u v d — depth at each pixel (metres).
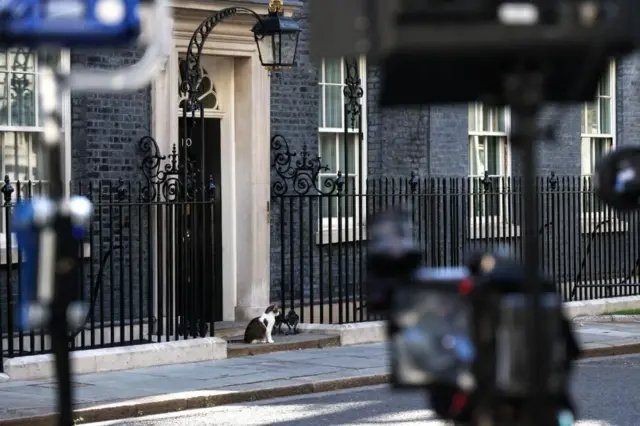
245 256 17.39
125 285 15.80
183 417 11.73
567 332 4.36
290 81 18.02
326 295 18.58
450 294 3.53
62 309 3.65
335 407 12.27
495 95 3.57
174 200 15.16
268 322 15.95
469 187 19.03
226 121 17.42
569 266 20.50
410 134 19.64
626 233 23.53
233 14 16.09
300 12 18.16
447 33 3.29
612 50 3.45
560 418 3.94
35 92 15.16
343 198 18.98
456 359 3.47
